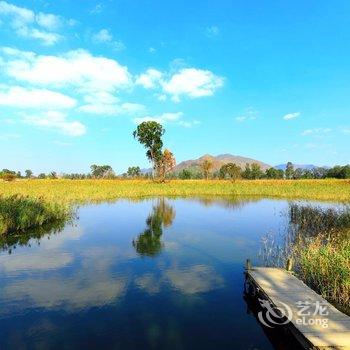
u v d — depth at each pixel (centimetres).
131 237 2245
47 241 2088
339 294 1166
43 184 6378
